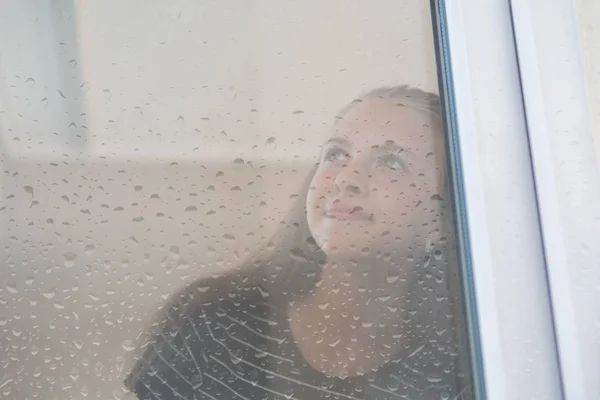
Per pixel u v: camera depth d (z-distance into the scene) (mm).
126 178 751
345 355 585
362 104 665
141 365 617
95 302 667
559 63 455
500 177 461
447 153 533
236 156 746
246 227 707
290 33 757
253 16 775
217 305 654
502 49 472
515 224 451
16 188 731
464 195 488
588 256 434
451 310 535
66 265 693
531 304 438
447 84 521
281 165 734
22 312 655
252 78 765
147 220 729
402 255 587
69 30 783
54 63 775
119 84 782
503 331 441
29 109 760
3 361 619
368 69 671
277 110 750
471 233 474
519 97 464
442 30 533
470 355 491
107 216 731
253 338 622
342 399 564
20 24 777
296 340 612
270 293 654
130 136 769
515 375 432
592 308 425
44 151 750
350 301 604
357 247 626
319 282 632
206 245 709
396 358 557
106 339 638
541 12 459
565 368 421
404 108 607
